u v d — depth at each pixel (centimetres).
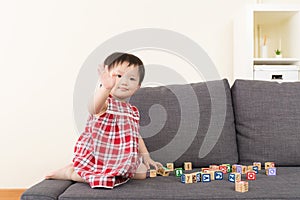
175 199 129
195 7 287
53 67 286
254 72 257
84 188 141
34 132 286
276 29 295
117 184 145
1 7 286
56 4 286
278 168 181
